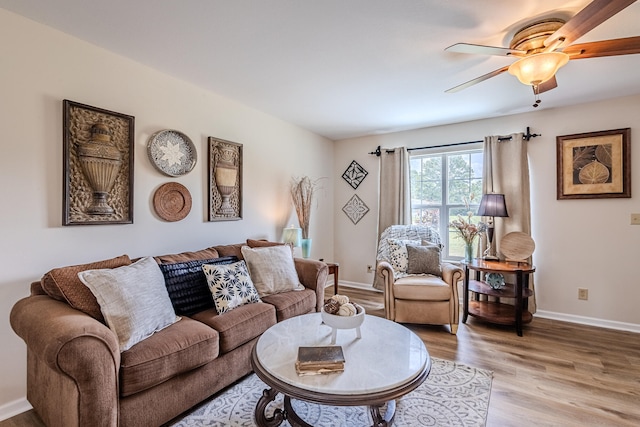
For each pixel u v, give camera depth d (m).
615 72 2.48
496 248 3.54
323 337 1.78
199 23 1.85
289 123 3.95
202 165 2.86
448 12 1.73
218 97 3.00
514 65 1.86
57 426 1.42
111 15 1.77
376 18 1.79
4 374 1.73
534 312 3.39
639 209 2.99
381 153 4.41
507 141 3.54
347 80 2.66
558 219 3.35
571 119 3.28
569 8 1.67
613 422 1.70
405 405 1.83
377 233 4.48
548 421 1.70
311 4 1.66
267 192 3.63
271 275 2.62
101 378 1.30
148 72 2.42
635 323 3.02
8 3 1.66
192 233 2.78
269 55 2.24
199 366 1.73
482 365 2.32
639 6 1.64
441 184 4.14
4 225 1.73
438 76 2.57
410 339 1.77
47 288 1.62
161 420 1.56
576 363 2.35
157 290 1.83
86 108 2.04
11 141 1.75
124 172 2.26
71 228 1.99
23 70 1.79
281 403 1.87
